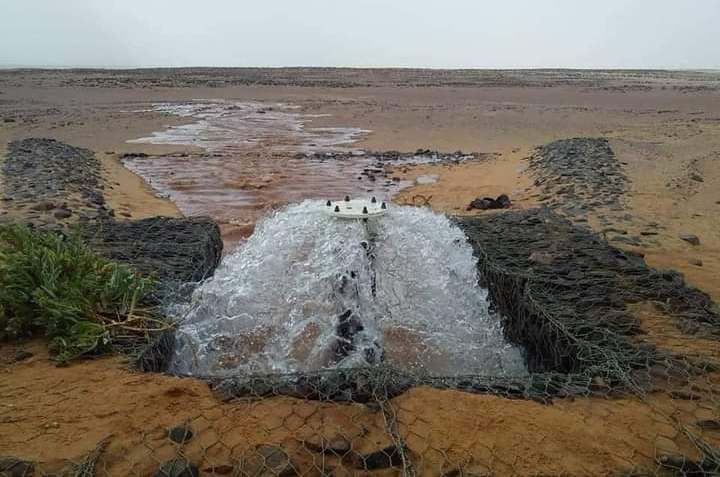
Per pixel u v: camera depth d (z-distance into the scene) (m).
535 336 4.77
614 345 4.08
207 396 3.41
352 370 3.61
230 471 2.82
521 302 5.13
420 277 5.71
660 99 34.03
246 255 6.38
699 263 6.64
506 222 7.45
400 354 4.99
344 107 29.72
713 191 10.13
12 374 3.68
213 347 4.98
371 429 3.12
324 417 3.21
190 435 3.04
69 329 4.09
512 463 2.86
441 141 18.77
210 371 4.69
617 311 4.68
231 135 20.06
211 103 32.25
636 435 3.08
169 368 4.56
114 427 3.10
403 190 11.80
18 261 4.43
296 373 3.63
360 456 2.89
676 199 9.55
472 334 5.44
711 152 13.72
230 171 13.59
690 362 3.80
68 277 4.59
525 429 3.10
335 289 5.13
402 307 5.41
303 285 5.40
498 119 23.95
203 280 5.81
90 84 44.31
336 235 5.27
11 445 2.94
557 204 9.58
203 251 6.37
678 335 4.30
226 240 8.55
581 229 7.21
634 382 3.56
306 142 18.64
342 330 4.99
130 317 4.34
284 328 5.20
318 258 5.37
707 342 4.17
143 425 3.12
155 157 15.38
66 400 3.36
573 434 3.07
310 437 3.03
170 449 2.94
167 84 47.12
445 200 10.83
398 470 2.86
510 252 6.21
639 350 3.97
